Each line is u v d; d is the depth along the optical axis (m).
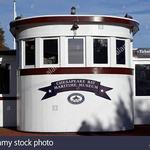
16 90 21.77
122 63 19.39
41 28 18.75
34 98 18.94
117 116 18.98
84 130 18.47
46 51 18.78
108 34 18.81
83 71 18.50
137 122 22.50
